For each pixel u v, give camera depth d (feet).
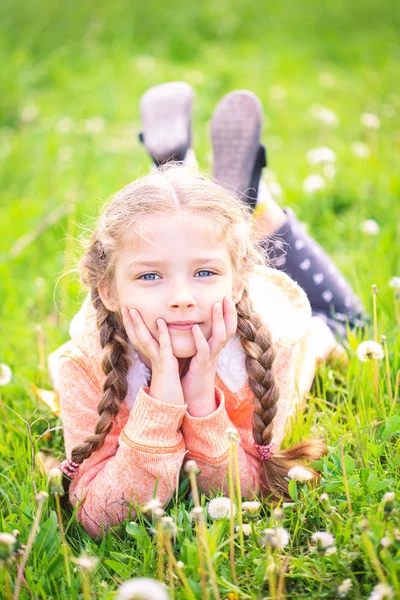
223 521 5.32
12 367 8.40
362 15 22.41
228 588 5.08
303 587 5.24
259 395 6.04
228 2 23.02
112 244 5.78
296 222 8.30
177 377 5.70
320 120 15.06
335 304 8.24
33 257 10.88
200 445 5.88
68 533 5.98
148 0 22.35
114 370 5.95
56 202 12.06
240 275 6.05
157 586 3.85
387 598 4.56
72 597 5.07
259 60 19.12
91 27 20.39
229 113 8.64
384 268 9.17
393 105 15.78
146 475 5.78
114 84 17.40
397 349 7.56
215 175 8.55
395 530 5.14
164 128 9.12
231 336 5.80
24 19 20.61
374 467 6.01
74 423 6.24
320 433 6.75
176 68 18.31
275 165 13.08
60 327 9.15
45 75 17.80
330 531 5.53
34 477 6.31
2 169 13.53
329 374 7.47
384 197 11.37
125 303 5.77
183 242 5.60
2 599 5.22
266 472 6.18
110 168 13.09
